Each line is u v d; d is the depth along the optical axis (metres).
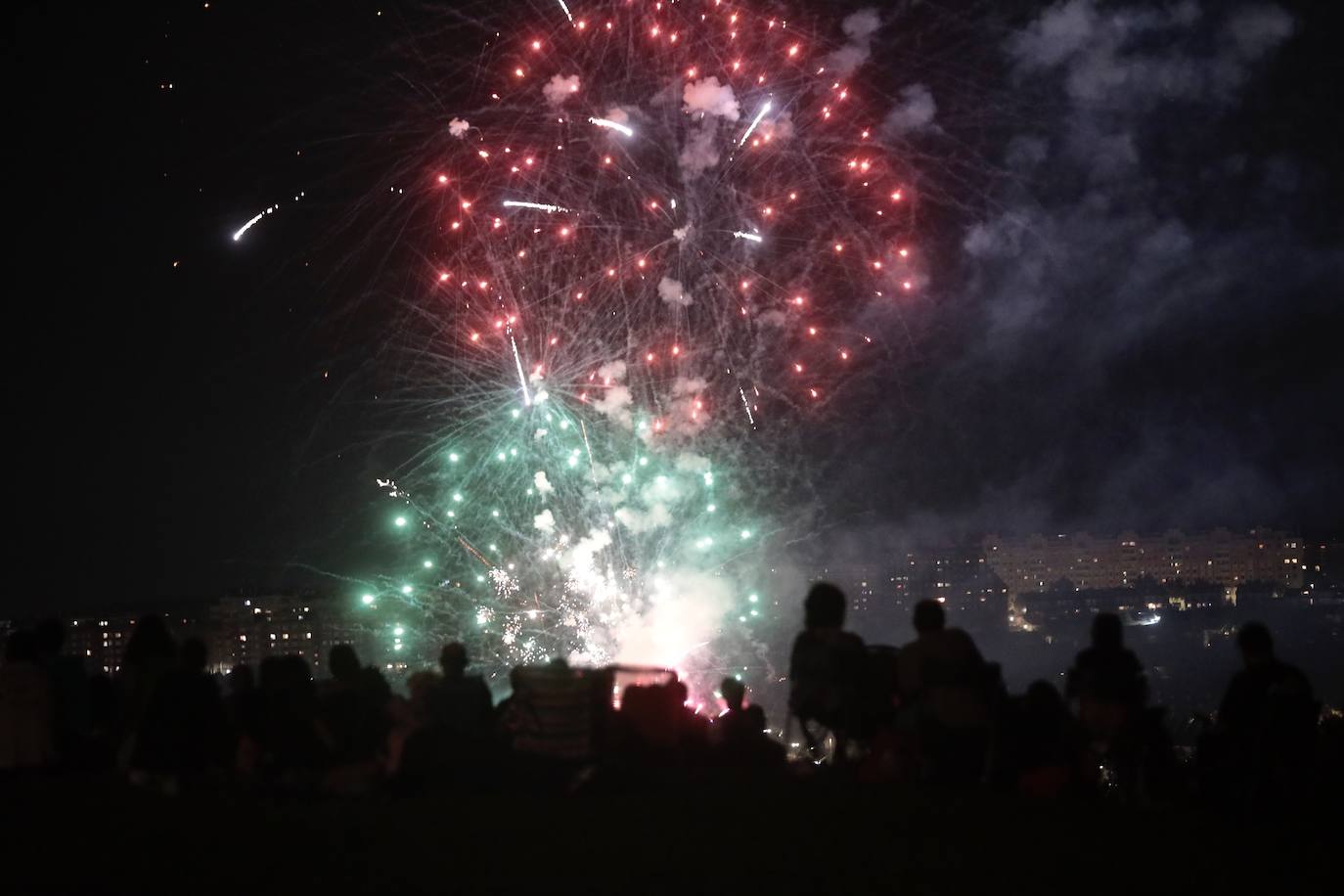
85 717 12.07
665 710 10.84
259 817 9.08
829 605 10.66
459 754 10.31
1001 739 10.23
